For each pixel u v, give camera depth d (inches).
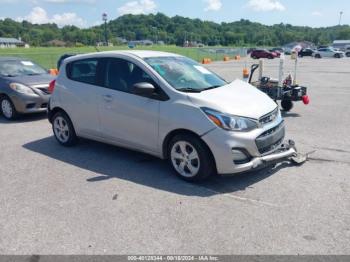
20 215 148.6
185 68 207.0
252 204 155.3
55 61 1064.8
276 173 189.9
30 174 194.9
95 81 216.4
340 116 335.0
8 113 335.3
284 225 137.4
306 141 249.6
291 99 352.5
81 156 224.5
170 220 142.1
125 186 176.4
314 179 181.5
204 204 155.8
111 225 138.9
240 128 165.3
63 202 159.6
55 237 131.3
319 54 1860.2
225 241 127.2
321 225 137.0
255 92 202.2
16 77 343.0
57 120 246.2
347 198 159.8
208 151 170.9
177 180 183.2
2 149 241.8
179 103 176.2
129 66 200.8
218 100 173.5
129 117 197.2
